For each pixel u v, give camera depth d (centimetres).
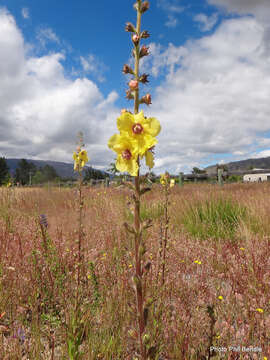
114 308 296
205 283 342
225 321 267
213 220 727
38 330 263
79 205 306
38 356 231
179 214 773
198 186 1375
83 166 307
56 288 333
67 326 249
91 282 326
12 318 286
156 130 172
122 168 171
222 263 407
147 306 167
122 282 320
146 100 173
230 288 342
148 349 170
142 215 793
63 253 414
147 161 172
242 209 757
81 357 228
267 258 415
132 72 177
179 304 299
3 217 702
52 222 689
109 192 930
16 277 350
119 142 173
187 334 253
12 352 232
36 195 1232
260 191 1024
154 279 323
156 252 394
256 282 335
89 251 442
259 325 263
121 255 406
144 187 168
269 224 627
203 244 513
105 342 256
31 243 434
